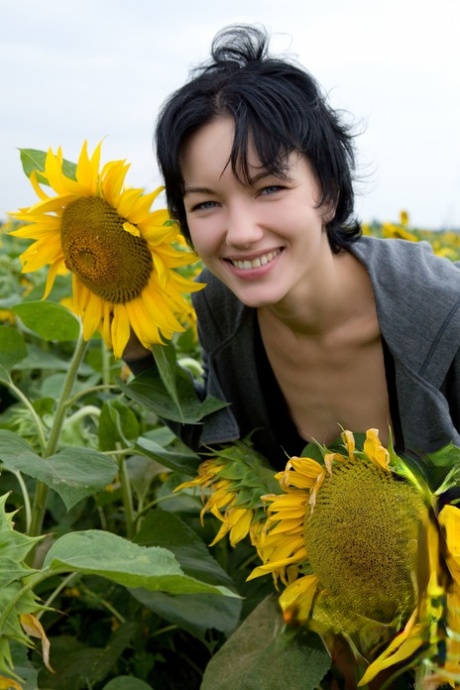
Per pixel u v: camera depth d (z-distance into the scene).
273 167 1.57
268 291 1.66
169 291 1.79
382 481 1.45
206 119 1.60
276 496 1.54
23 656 1.52
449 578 1.34
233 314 1.94
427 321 1.74
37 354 3.08
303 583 1.53
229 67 1.68
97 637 2.28
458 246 7.26
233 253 1.65
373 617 1.45
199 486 1.94
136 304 1.82
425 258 1.84
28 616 1.36
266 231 1.62
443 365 1.74
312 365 1.91
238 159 1.56
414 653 1.38
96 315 1.87
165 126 1.66
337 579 1.45
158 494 2.34
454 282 1.78
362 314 1.84
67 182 1.71
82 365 3.11
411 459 1.46
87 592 2.24
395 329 1.75
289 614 1.53
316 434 2.02
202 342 2.04
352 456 1.47
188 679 2.27
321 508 1.47
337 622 1.50
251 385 2.00
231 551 2.37
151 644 2.26
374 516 1.42
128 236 1.74
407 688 1.57
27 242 4.64
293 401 2.00
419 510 1.40
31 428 2.23
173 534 1.90
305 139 1.62
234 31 1.76
